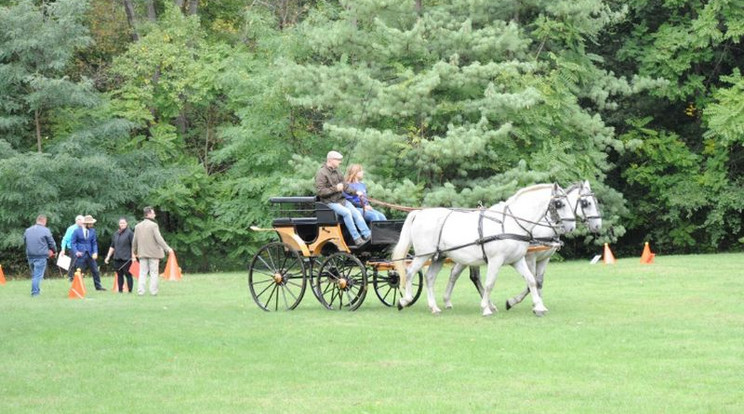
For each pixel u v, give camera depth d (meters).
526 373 13.30
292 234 20.91
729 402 11.41
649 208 43.09
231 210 41.09
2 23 40.91
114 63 44.09
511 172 35.22
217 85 42.53
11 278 40.84
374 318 19.11
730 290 23.30
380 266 20.30
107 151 42.91
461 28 36.19
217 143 47.50
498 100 34.34
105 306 22.55
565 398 11.76
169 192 41.03
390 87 35.25
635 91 39.03
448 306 20.66
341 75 36.75
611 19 38.69
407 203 34.69
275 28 47.38
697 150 43.84
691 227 42.75
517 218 18.70
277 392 12.47
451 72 35.41
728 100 37.59
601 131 37.59
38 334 17.72
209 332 17.59
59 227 40.72
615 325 17.50
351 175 20.69
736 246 44.62
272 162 40.25
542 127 36.47
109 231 40.84
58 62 40.50
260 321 19.11
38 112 41.97
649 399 11.58
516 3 38.34
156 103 43.56
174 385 13.00
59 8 40.81
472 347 15.34
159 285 29.19
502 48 36.41
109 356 15.23
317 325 18.23
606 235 39.59
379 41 37.88
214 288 27.86
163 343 16.39
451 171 37.09
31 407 11.87
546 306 20.64
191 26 44.72
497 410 11.19
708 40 39.66
